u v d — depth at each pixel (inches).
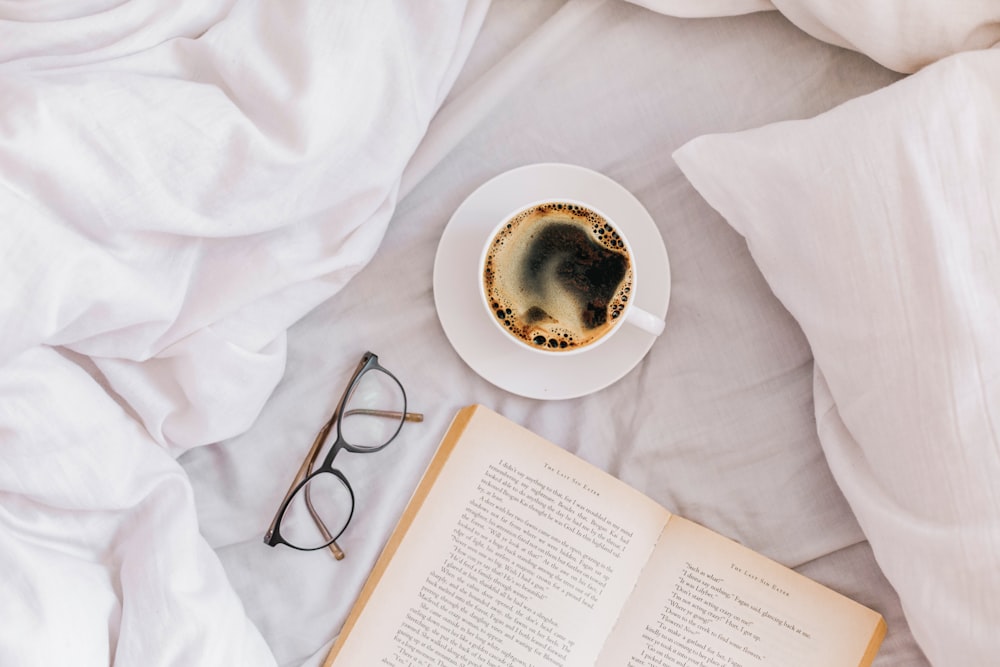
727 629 32.0
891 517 30.2
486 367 32.3
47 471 30.2
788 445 32.4
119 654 30.2
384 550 32.4
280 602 32.4
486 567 32.2
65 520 30.9
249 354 31.1
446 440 32.5
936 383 29.0
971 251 29.0
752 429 32.5
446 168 33.2
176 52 30.8
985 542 28.9
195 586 30.8
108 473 30.7
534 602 32.2
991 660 29.1
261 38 30.7
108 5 30.9
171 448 32.3
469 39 32.4
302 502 32.7
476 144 33.1
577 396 32.3
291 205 30.9
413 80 31.6
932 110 29.3
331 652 32.1
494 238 31.5
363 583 32.4
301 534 32.6
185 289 31.0
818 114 32.7
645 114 33.0
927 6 30.4
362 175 31.3
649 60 33.0
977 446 28.8
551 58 33.0
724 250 32.8
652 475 32.6
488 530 32.2
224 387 31.3
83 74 29.7
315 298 32.1
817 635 31.9
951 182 29.1
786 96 32.8
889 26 30.9
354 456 32.8
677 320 32.8
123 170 29.2
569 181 32.4
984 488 28.8
